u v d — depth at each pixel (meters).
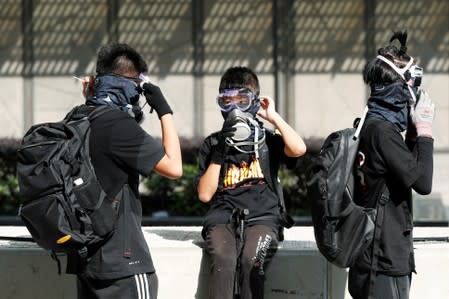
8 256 12.89
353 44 33.69
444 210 22.03
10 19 33.88
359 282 11.09
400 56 11.32
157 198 28.16
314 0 33.66
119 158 10.45
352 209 10.90
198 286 12.89
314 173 11.20
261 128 12.92
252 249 12.09
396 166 10.68
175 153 10.86
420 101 11.27
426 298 12.89
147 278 10.49
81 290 10.84
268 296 12.94
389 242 10.79
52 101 33.97
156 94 11.09
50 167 10.12
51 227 10.01
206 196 12.80
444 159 33.25
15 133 33.97
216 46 33.88
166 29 33.91
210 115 33.97
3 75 33.94
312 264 12.85
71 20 33.84
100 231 10.16
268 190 12.83
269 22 33.69
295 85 33.84
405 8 33.59
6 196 28.25
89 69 33.91
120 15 33.81
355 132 11.16
